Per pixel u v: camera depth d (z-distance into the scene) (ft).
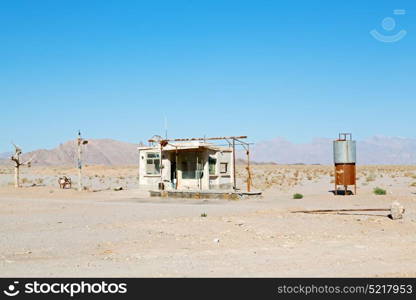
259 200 106.52
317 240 53.06
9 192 142.20
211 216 73.31
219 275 36.11
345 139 115.44
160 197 121.90
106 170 391.24
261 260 42.14
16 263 41.39
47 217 77.20
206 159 137.08
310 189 146.51
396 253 45.42
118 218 74.54
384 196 105.29
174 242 52.01
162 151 144.97
